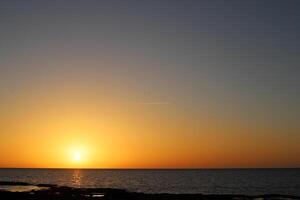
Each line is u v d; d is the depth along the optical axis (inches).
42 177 6122.1
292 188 3629.4
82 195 2379.4
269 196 2471.7
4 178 5531.5
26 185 3304.6
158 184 4229.8
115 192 2581.2
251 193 3068.4
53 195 2340.1
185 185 4067.4
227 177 6392.7
